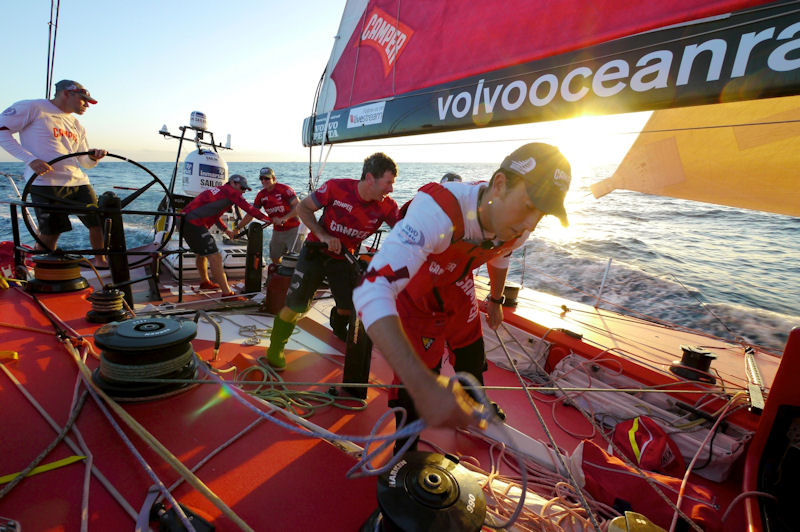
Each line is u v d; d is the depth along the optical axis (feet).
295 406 7.41
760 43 3.79
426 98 7.62
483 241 4.04
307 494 4.21
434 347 5.76
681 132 9.36
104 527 3.51
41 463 4.09
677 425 7.09
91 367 6.02
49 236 12.37
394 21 8.43
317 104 11.88
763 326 17.54
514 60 6.07
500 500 4.86
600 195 11.92
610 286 22.85
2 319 7.43
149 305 11.84
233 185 13.66
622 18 4.84
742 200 10.07
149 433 4.56
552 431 7.66
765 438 5.97
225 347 9.87
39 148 11.64
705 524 4.79
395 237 3.52
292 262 11.95
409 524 3.15
